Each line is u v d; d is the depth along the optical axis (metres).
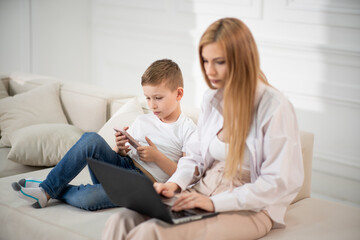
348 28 2.87
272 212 1.50
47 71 4.05
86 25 4.28
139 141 1.94
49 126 2.32
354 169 2.95
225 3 3.43
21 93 2.72
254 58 1.38
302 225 1.61
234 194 1.42
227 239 1.39
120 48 4.15
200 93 3.71
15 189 1.68
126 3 4.03
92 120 2.46
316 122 3.09
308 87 3.08
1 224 1.75
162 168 1.80
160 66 1.84
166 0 3.78
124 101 2.38
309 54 3.05
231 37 1.34
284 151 1.40
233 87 1.38
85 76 4.38
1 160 2.28
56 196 1.75
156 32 3.88
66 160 1.73
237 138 1.42
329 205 1.80
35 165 2.24
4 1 3.72
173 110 1.89
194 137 1.68
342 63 2.91
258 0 3.24
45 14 3.93
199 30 3.61
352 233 1.55
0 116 2.54
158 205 1.29
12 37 3.81
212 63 1.39
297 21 3.08
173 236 1.31
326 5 2.94
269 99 1.41
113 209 1.75
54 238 1.59
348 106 2.93
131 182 1.31
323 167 3.08
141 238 1.31
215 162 1.59
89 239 1.51
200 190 1.57
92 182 1.91
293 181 1.46
